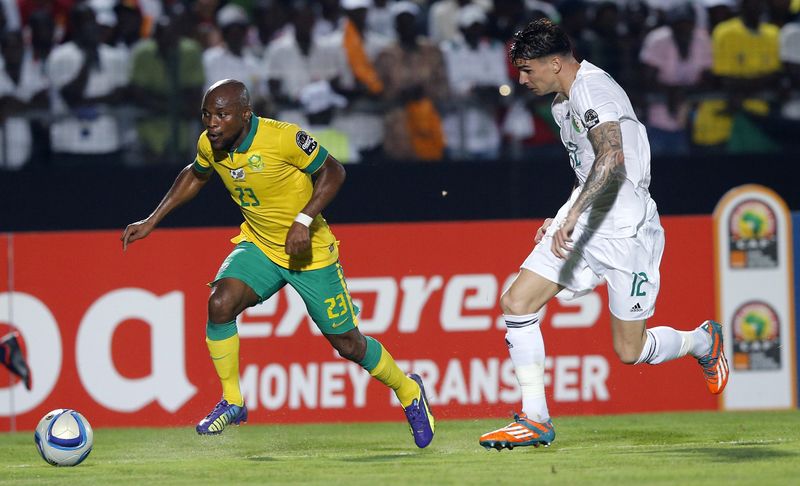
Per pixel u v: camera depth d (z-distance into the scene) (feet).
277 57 107.76
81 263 89.61
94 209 101.24
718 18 110.52
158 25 104.94
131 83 103.71
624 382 90.17
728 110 106.32
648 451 67.56
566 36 63.00
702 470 58.13
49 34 105.81
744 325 91.25
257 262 66.54
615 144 60.13
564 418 87.92
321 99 105.91
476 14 120.57
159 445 77.92
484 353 90.12
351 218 101.55
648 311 65.46
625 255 64.08
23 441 82.38
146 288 89.66
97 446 77.97
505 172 102.42
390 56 107.14
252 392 89.15
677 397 90.53
